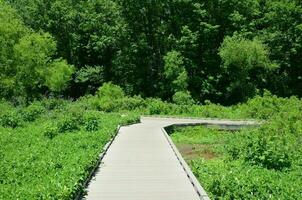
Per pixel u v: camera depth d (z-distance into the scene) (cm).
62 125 2228
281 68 5719
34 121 2664
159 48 5662
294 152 1672
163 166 1481
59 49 5881
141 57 5725
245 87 5175
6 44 4041
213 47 5653
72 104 3828
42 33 4788
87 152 1524
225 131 2989
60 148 1659
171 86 5153
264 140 1539
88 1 5909
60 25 5831
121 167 1460
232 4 5528
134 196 1083
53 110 3095
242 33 5344
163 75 5462
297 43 5450
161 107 3903
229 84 5416
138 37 5706
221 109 3978
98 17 5747
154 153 1759
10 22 4128
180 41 5325
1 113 2566
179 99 4838
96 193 1111
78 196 1052
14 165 1343
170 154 1734
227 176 1184
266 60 5088
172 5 5569
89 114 2377
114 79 5809
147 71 5703
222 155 1939
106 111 3900
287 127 2266
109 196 1081
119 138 2253
